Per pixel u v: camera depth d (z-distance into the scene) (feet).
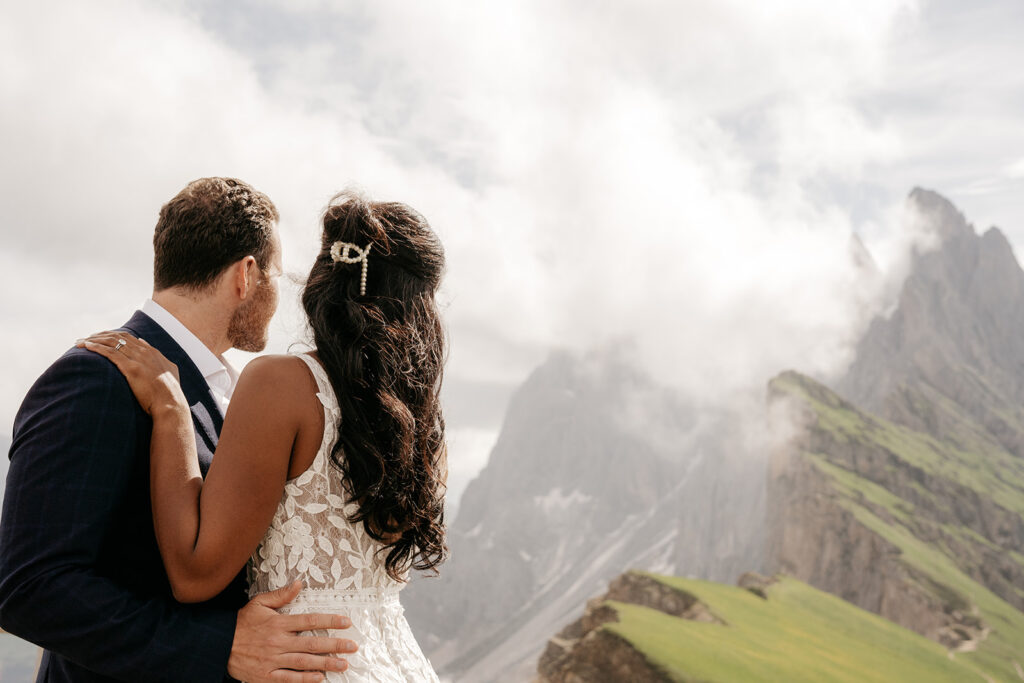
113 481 9.37
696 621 294.46
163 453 9.68
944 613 380.17
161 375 9.95
